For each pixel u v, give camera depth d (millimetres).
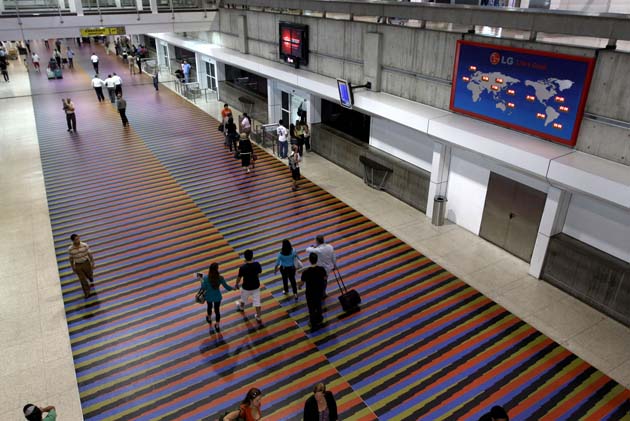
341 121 16172
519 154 8383
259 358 7820
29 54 40531
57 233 11773
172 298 9359
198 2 21859
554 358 7715
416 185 12633
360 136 15352
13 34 18156
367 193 13898
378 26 12102
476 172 11023
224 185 14547
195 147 17922
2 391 7113
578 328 8383
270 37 17484
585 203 8859
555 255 9336
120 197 13750
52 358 7781
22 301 9219
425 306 9016
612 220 8453
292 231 11828
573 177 7570
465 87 10078
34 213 12789
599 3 10289
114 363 7695
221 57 20422
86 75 31312
